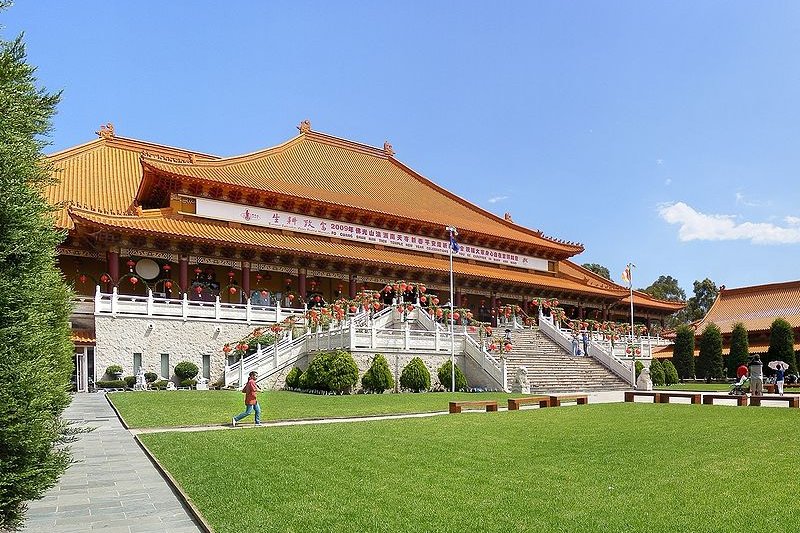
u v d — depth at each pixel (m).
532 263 73.69
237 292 50.38
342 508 10.75
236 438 18.31
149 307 40.88
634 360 49.09
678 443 17.11
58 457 10.05
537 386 39.94
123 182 56.09
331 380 35.69
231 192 51.03
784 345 60.19
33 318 9.40
